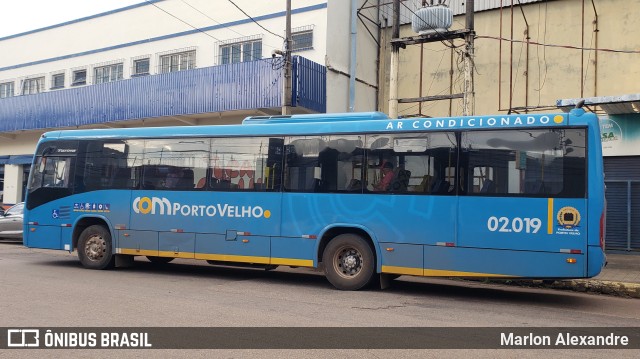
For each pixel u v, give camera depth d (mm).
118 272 12078
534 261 8797
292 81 17391
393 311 8242
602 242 8578
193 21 22703
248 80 18312
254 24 21109
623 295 10609
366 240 10070
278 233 10586
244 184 10969
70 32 26875
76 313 7531
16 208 18703
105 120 21984
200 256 11242
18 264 12984
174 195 11586
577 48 16750
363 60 20875
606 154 16094
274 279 11617
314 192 10375
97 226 12406
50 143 13078
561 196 8719
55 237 12766
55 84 27500
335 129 10383
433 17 16000
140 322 7070
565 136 8828
